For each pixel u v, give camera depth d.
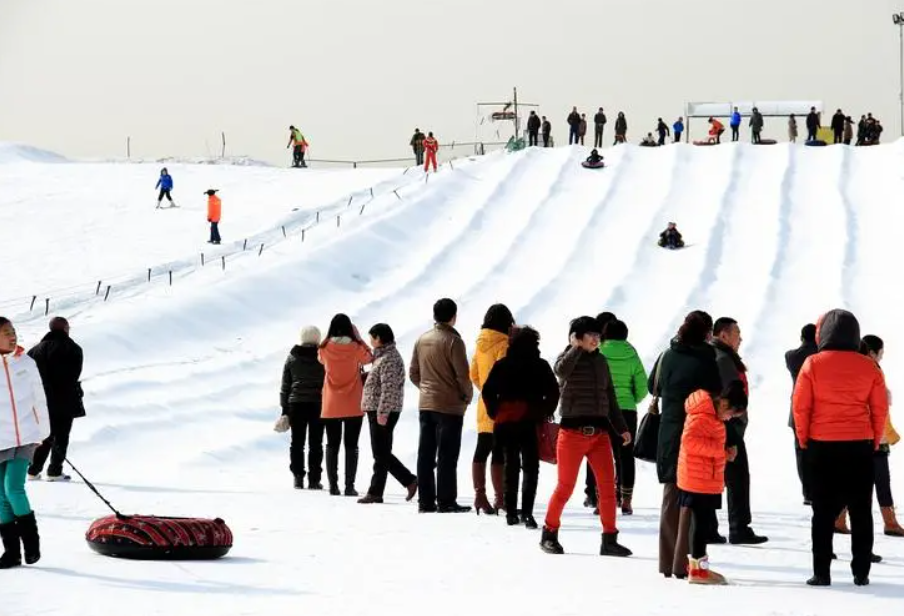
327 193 54.31
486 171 54.44
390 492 20.89
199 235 48.00
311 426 20.64
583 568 12.75
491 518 16.67
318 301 39.12
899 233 44.16
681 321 37.31
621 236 45.19
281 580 11.66
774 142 62.56
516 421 15.69
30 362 12.31
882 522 17.72
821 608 10.71
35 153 69.56
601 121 66.44
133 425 26.33
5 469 12.24
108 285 40.72
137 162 68.12
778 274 41.06
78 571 11.95
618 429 14.16
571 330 13.87
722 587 11.81
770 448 26.38
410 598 10.83
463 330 36.72
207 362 32.84
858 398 12.07
